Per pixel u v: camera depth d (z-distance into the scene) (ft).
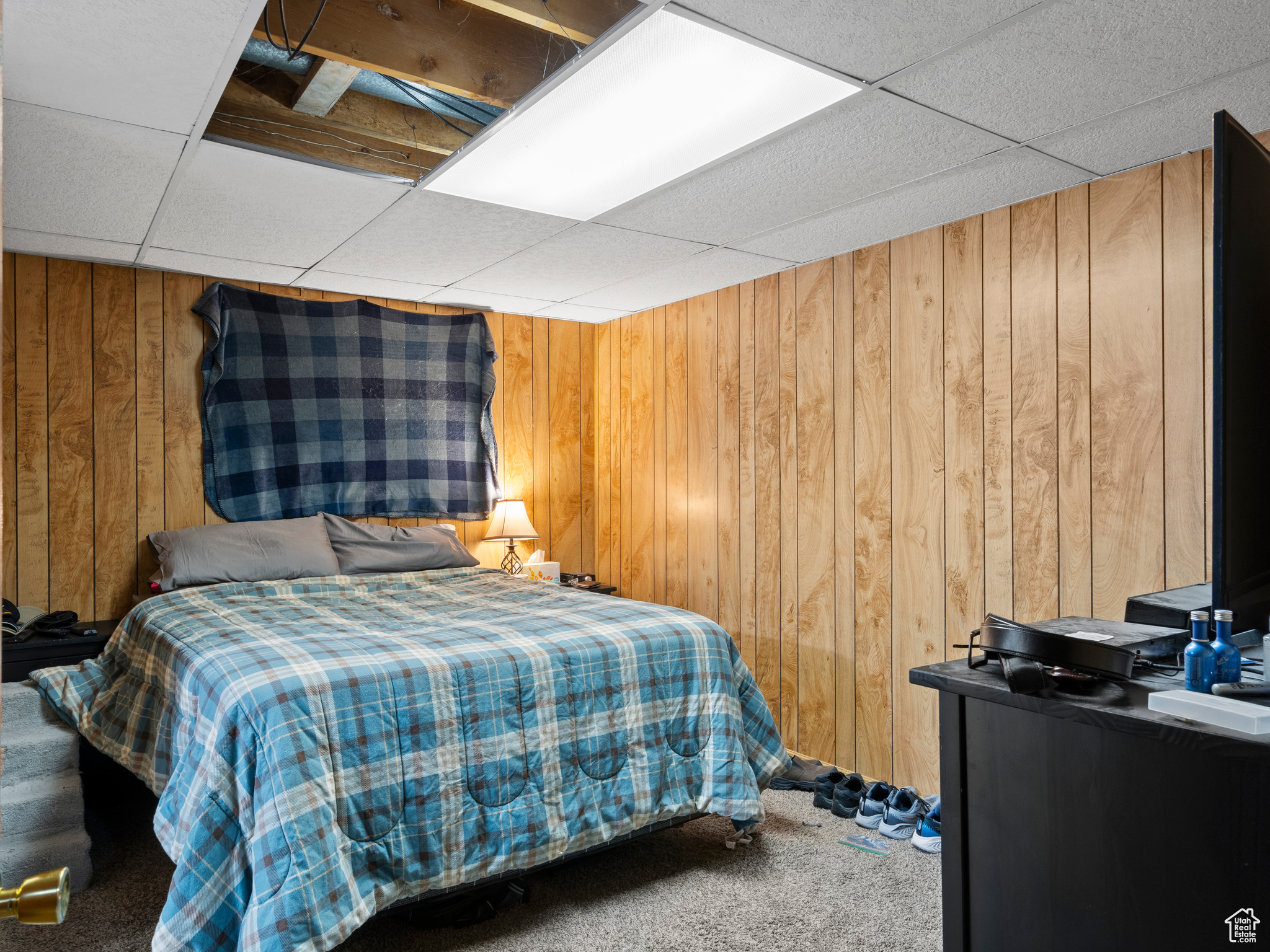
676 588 14.48
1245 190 4.42
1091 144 7.89
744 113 7.22
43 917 2.02
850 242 10.99
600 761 8.14
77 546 11.71
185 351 12.53
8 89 6.65
